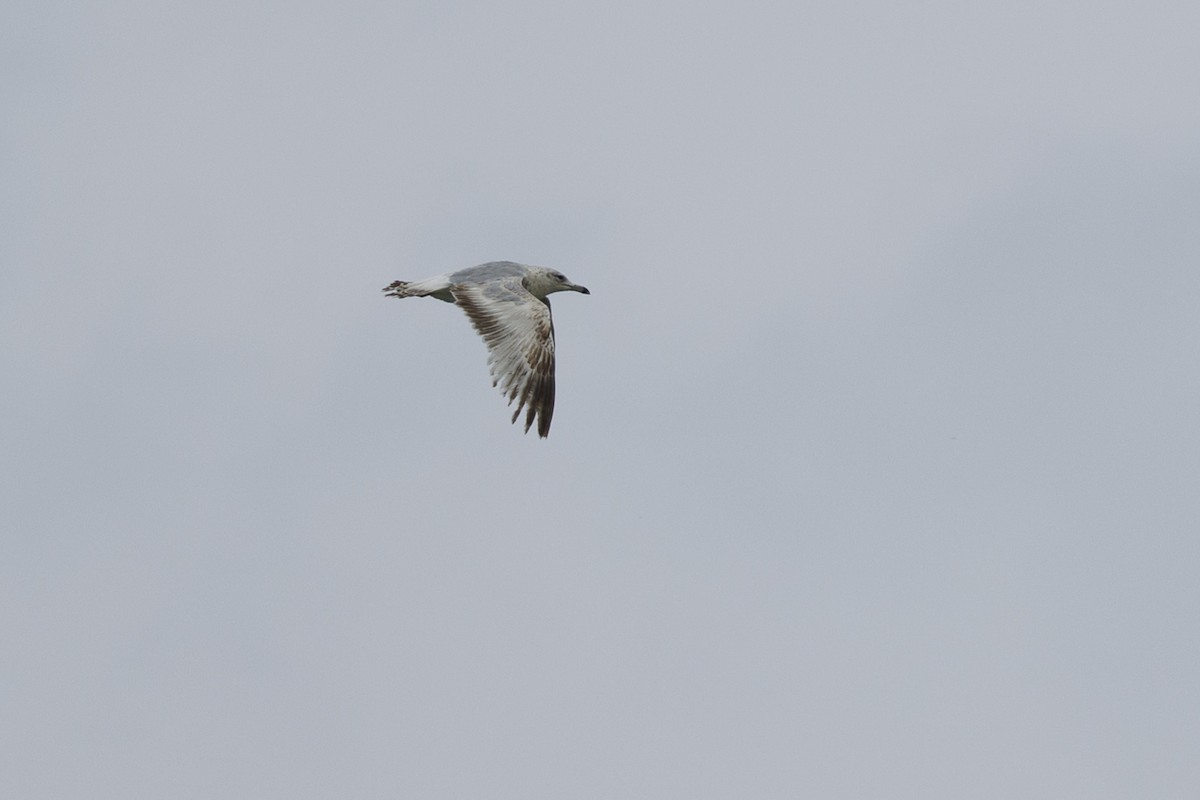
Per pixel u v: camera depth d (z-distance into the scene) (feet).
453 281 86.07
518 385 81.76
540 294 88.79
